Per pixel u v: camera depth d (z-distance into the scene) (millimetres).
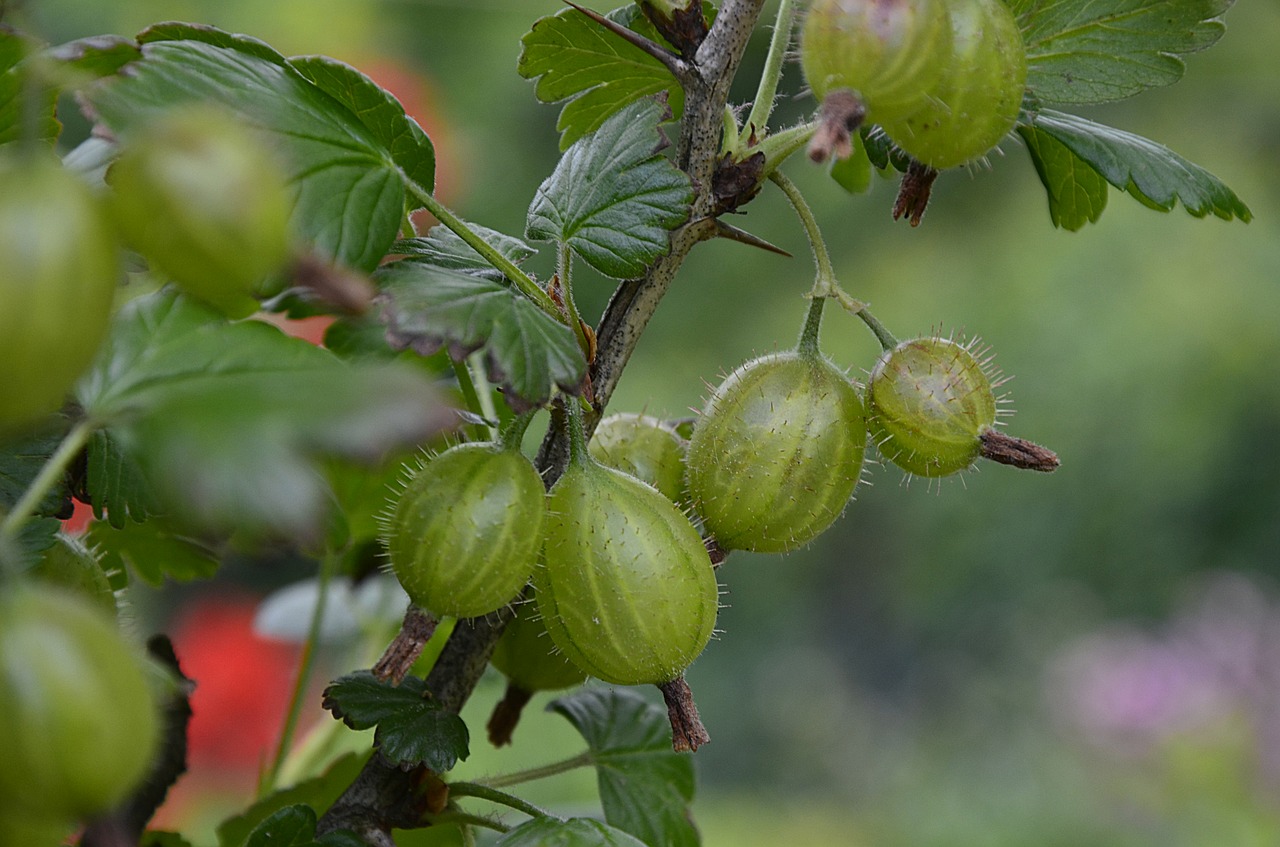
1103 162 373
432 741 343
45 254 293
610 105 394
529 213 355
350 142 344
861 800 1220
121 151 329
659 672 347
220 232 297
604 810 377
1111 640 1031
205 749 556
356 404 302
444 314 334
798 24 358
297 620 436
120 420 306
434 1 942
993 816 1018
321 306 333
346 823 346
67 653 293
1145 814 890
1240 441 1149
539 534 340
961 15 340
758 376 363
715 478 361
